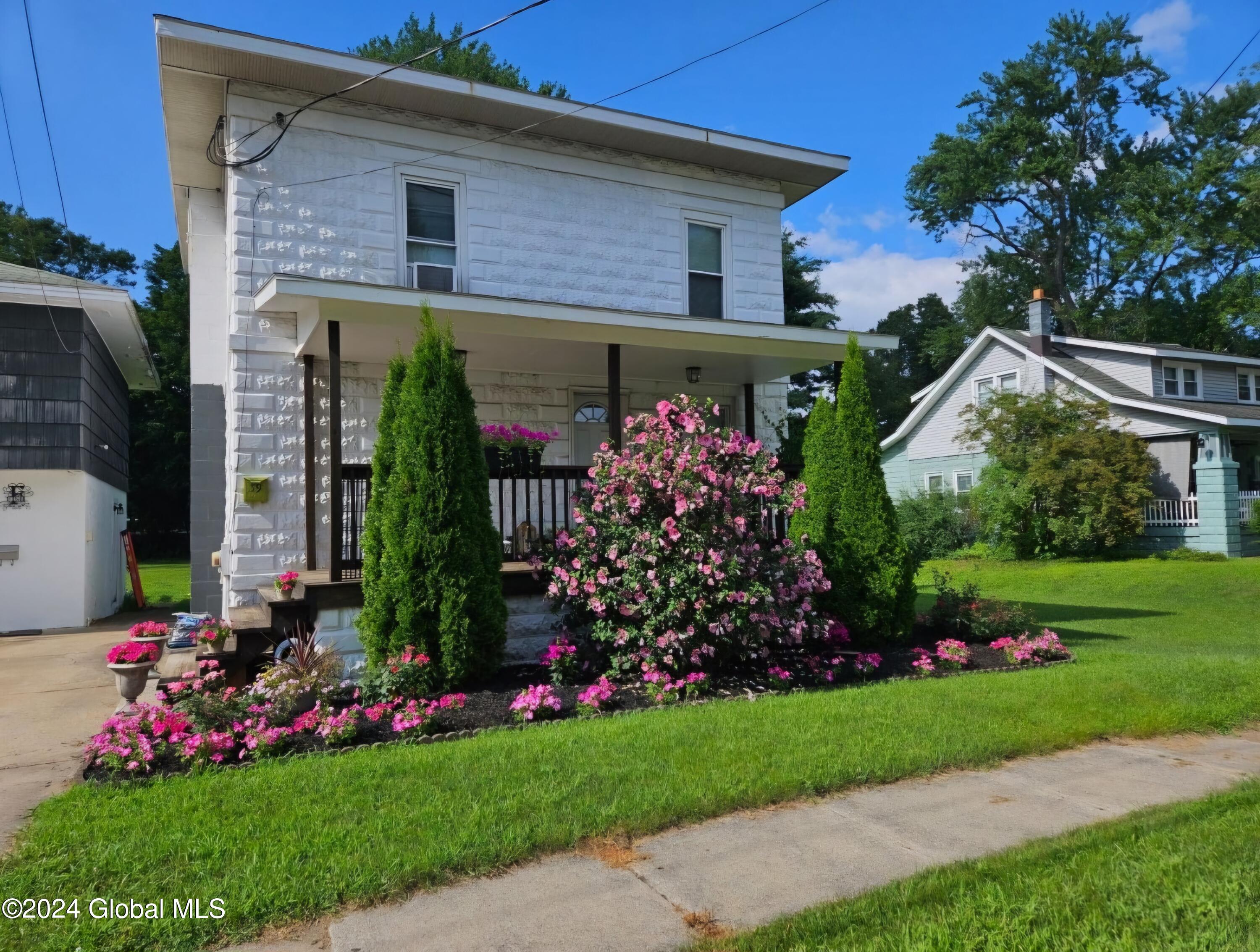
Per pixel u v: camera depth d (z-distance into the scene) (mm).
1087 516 20219
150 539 35219
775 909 3258
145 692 7473
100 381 14656
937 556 23406
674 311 11203
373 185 9383
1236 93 33969
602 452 7512
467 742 5297
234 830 3840
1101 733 5840
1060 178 34875
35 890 3305
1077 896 3273
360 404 9383
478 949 2951
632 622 7113
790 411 32812
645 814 4090
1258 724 6297
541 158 10406
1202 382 24078
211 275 11414
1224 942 2918
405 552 6500
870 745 5223
